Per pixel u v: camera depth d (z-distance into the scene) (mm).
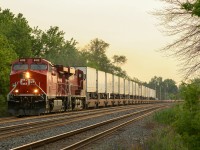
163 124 46938
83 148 26859
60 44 132000
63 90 68312
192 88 18953
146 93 192625
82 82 81562
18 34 105438
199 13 20234
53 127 40625
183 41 29922
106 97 106125
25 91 58656
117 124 46781
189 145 18688
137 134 36625
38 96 58281
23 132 34688
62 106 68688
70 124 44625
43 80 58594
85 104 85375
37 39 120125
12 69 60000
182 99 19234
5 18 126500
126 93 134250
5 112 63531
